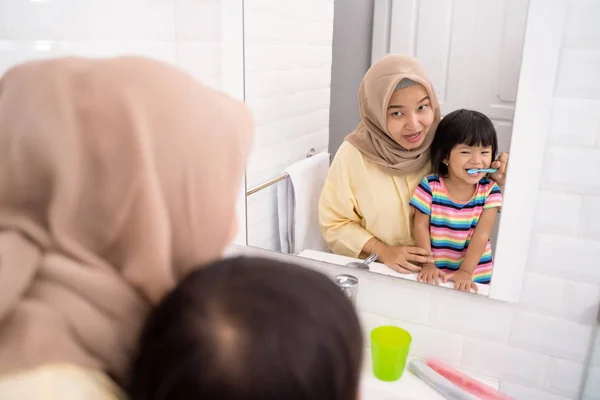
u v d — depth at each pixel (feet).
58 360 1.05
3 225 1.20
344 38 2.78
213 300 1.06
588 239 2.41
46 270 1.16
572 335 2.59
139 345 1.13
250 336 1.00
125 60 1.34
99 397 1.09
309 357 1.01
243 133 1.48
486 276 2.68
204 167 1.34
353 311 1.17
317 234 3.19
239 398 0.98
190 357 1.01
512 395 2.83
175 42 3.32
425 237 2.82
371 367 2.85
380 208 2.93
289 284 1.10
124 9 2.86
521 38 2.27
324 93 2.94
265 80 3.09
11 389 1.01
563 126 2.32
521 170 2.43
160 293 1.30
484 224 2.61
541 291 2.59
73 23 2.56
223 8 3.12
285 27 2.93
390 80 2.70
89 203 1.26
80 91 1.26
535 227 2.51
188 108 1.31
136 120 1.24
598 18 2.14
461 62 2.47
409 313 2.98
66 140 1.22
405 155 2.77
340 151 2.99
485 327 2.79
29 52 2.38
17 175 1.25
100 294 1.20
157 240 1.27
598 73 2.20
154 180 1.25
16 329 1.06
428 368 2.78
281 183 3.24
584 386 2.62
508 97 2.38
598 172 2.31
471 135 2.52
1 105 1.29
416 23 2.57
